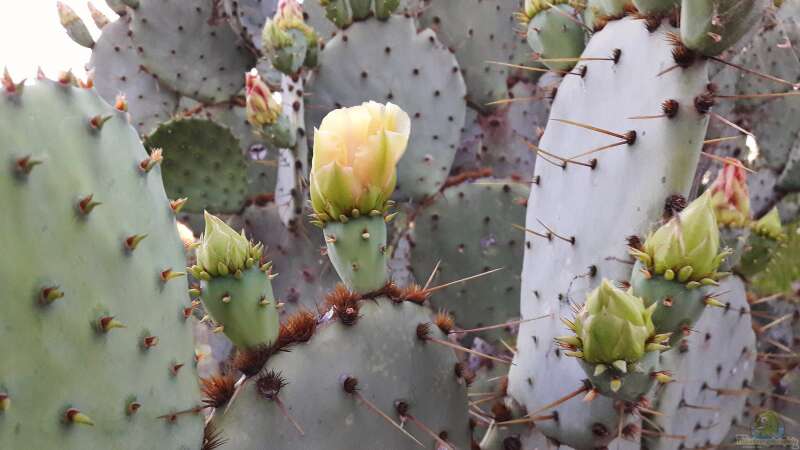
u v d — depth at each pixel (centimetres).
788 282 125
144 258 55
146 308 55
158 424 56
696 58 59
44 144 52
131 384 54
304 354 59
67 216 53
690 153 60
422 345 62
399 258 100
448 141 97
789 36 118
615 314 53
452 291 94
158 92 144
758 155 127
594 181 63
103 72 145
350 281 61
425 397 62
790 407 84
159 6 133
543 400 64
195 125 102
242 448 58
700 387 75
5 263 51
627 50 62
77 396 53
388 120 58
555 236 65
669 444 73
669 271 55
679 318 55
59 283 52
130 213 55
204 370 90
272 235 99
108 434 54
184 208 105
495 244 94
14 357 51
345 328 60
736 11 57
